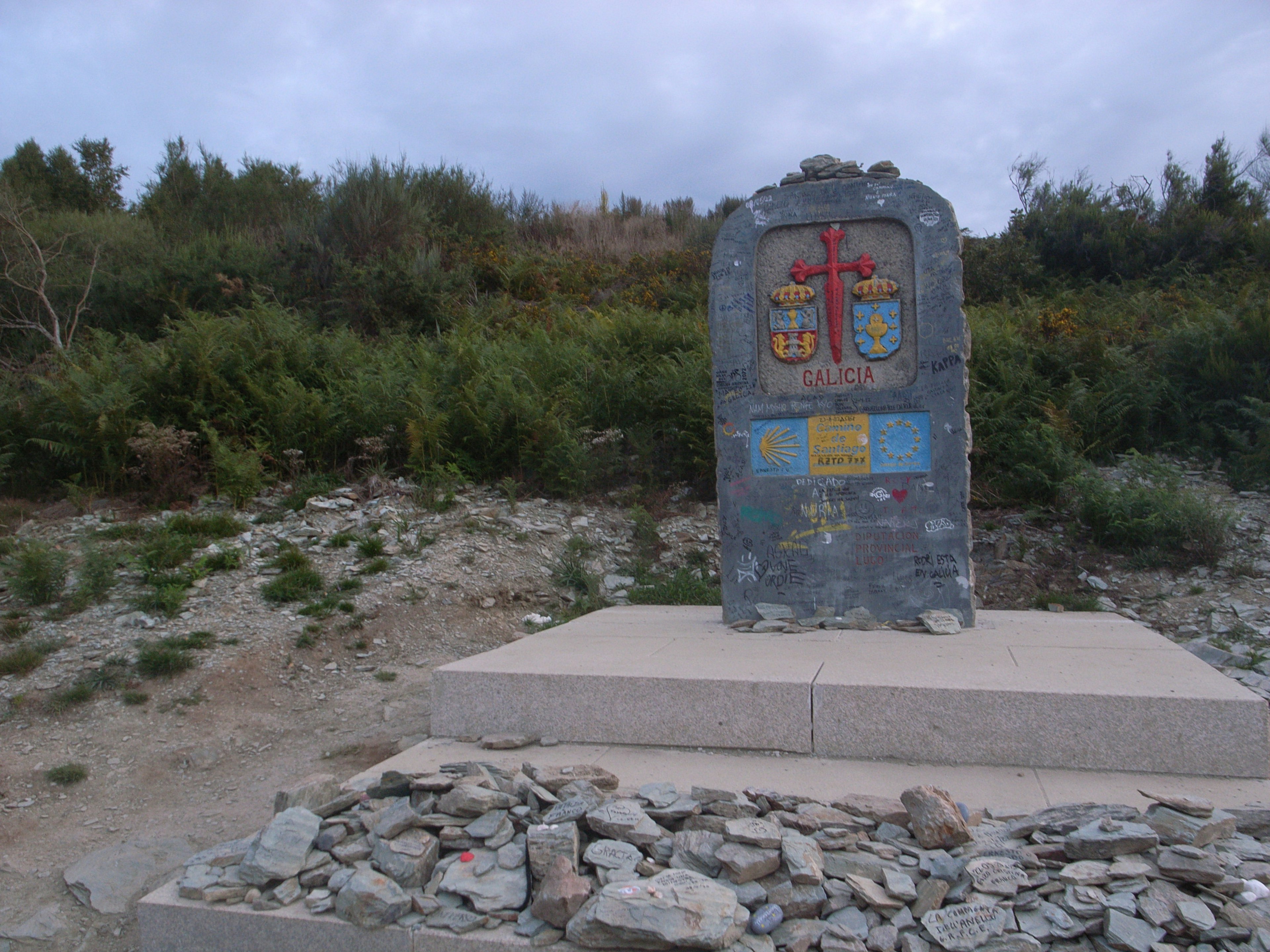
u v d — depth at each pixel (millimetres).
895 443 6277
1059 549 8906
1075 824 3391
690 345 12531
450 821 3635
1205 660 6422
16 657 6387
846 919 3086
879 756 4477
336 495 9672
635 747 4773
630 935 2932
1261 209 19828
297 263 16391
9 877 4410
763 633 6102
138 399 10266
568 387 11055
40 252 14922
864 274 6371
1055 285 17500
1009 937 2914
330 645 7047
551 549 9031
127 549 8305
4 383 11625
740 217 6562
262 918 3318
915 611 6230
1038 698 4301
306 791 3900
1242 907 2938
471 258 17766
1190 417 10781
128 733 5781
